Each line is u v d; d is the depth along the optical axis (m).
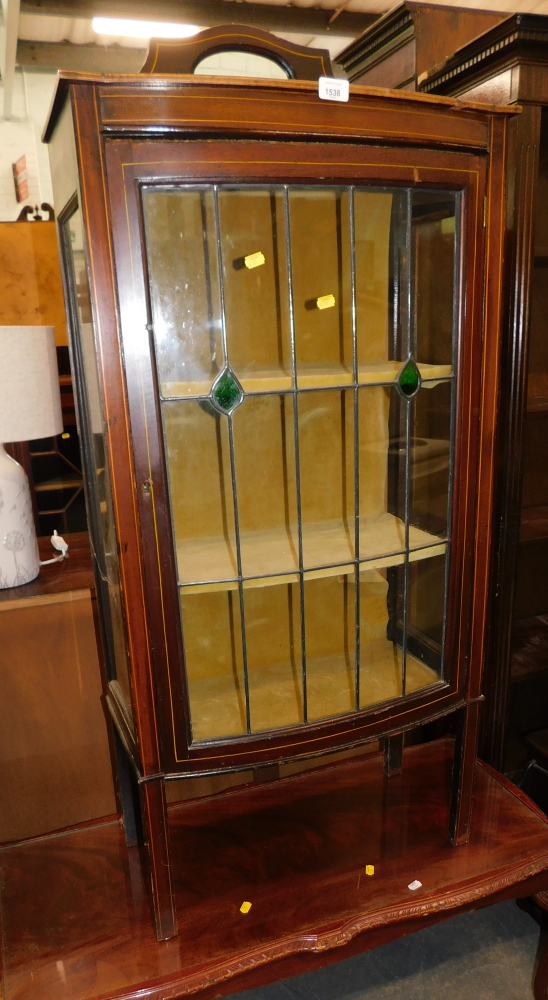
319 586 0.97
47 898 1.06
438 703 1.03
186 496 0.87
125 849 1.17
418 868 1.08
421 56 1.30
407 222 0.87
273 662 0.99
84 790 1.42
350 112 0.79
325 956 0.97
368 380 0.91
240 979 0.93
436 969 1.21
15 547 1.30
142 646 0.83
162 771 0.88
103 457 0.82
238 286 0.83
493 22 1.34
